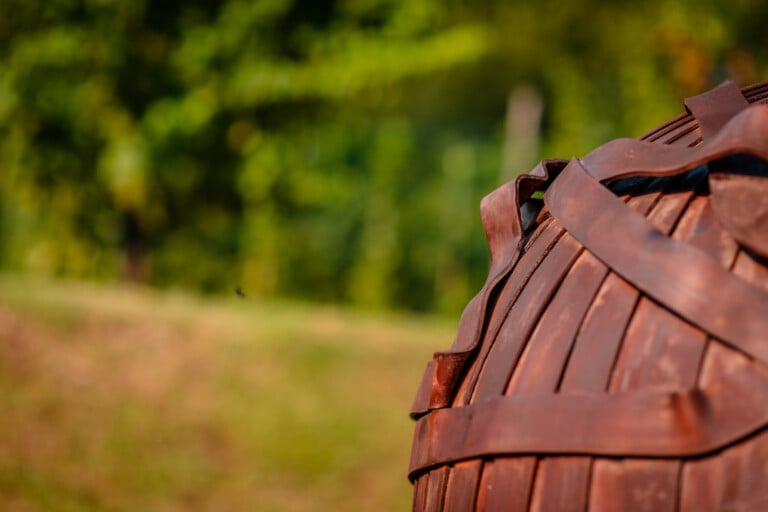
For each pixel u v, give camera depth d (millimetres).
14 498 8703
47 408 10039
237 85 15414
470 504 2699
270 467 9891
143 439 9914
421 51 15320
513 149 32094
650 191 2770
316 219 26125
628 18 25719
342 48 15508
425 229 27047
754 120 2539
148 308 11906
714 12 19156
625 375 2514
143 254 18141
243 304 13703
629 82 20547
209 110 15500
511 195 3115
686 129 2967
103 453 9633
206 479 9633
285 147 16562
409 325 13273
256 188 16594
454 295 25391
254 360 11156
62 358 10750
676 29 18969
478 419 2713
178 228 18062
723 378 2389
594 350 2584
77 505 8812
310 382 10992
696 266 2504
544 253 2889
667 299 2510
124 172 15406
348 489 9766
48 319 11227
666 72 19828
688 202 2664
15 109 15562
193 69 15539
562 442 2520
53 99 15562
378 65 15258
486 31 26734
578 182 2857
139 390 10539
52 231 17406
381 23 15859
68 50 15203
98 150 16375
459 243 27547
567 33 28469
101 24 15273
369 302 24188
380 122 27172
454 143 32062
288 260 23469
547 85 33594
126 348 11086
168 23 15695
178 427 10172
